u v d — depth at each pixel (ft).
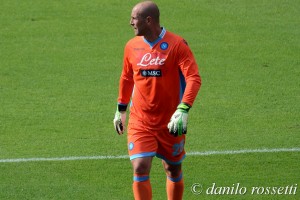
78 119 122.72
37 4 179.01
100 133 116.78
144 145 84.07
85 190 95.25
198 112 126.31
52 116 124.06
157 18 83.56
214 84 139.64
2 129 117.91
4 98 132.05
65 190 95.14
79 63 149.59
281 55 153.69
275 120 122.83
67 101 131.03
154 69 83.41
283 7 178.40
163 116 84.53
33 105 128.88
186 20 171.12
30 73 144.25
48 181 98.07
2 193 93.97
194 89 81.97
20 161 104.88
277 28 167.22
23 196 93.15
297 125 120.57
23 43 159.33
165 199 93.81
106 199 92.53
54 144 111.75
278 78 142.51
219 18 172.14
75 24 168.96
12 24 168.76
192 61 83.30
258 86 138.51
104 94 134.62
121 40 161.07
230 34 164.14
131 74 86.94
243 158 106.83
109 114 125.29
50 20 170.91
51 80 140.97
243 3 180.45
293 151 109.40
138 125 84.84
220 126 120.26
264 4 179.73
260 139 114.42
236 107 128.77
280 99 132.46
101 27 167.53
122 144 111.96
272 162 105.50
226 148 110.73
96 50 156.25
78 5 178.91
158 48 83.51
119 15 173.37
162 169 103.04
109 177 99.81
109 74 144.25
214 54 154.20
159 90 83.76
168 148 85.61
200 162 105.40
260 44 159.22
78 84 139.33
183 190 90.74
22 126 119.34
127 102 88.84
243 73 144.87
